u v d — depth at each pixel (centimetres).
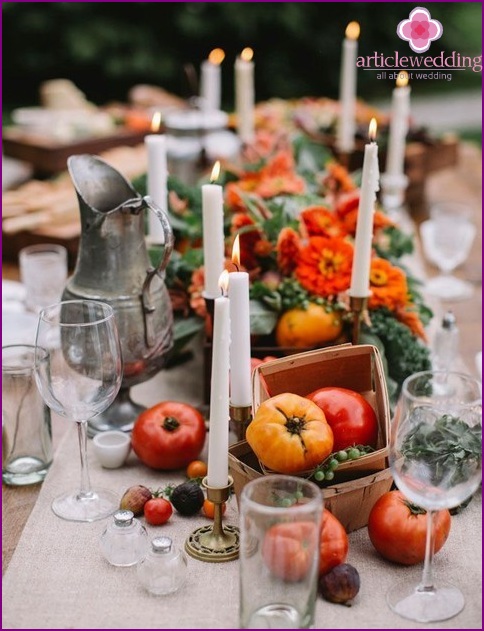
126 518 114
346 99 271
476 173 322
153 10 574
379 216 174
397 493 114
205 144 262
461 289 212
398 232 189
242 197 167
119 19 574
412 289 172
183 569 108
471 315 198
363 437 120
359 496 116
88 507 126
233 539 116
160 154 161
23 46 573
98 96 593
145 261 142
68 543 118
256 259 162
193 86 277
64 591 108
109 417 150
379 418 126
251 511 96
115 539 113
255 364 139
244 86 272
